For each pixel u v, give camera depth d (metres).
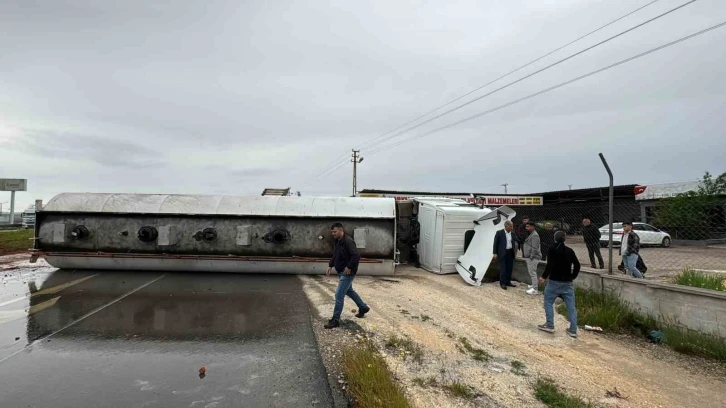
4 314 6.28
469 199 23.47
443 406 3.72
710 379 4.70
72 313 6.38
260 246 10.07
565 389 4.26
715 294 5.51
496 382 4.33
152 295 7.73
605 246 19.30
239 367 4.40
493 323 6.55
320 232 10.20
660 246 18.52
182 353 4.79
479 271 9.67
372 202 10.78
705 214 15.55
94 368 4.32
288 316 6.39
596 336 6.18
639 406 3.99
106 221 10.07
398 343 5.27
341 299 5.88
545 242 15.26
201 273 10.23
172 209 10.20
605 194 26.55
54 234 9.92
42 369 4.27
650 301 6.50
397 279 10.05
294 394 3.80
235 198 10.68
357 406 3.60
